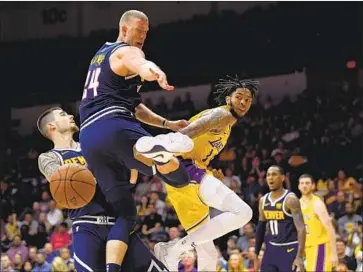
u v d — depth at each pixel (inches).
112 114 161.5
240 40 726.5
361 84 695.7
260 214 301.0
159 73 148.7
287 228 293.3
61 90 737.0
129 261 172.6
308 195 339.3
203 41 730.8
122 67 160.1
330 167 617.9
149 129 607.8
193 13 729.0
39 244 524.4
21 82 743.1
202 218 201.6
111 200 169.2
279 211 292.8
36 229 539.5
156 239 478.0
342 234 471.2
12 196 627.5
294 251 292.5
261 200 299.6
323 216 331.0
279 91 721.0
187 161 200.7
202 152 201.8
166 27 732.7
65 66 735.1
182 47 733.3
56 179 166.7
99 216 175.0
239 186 545.0
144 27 167.8
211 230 196.7
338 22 708.7
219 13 727.1
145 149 153.0
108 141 160.4
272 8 720.3
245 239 458.3
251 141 645.3
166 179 163.3
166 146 151.6
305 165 596.1
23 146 714.2
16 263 468.4
